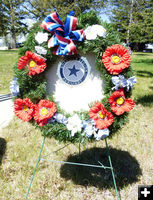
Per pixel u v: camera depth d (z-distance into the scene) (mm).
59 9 14891
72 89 1734
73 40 1604
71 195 2070
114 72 1608
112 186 2189
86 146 2891
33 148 2822
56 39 1604
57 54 1606
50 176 2318
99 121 1653
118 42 1665
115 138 3094
